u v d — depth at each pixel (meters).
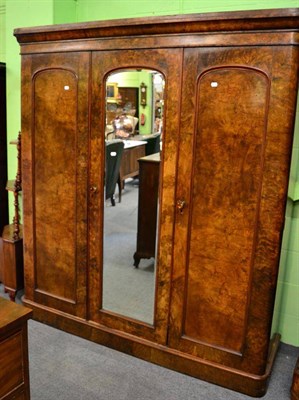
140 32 2.00
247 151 1.89
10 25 2.99
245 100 1.85
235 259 2.01
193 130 1.98
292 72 1.74
